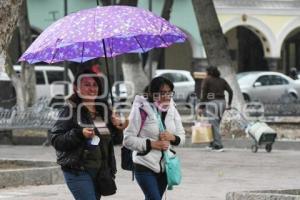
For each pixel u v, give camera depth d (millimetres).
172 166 13781
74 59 14023
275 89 63031
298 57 79500
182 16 71688
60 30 12914
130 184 23109
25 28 45875
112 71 55906
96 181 12711
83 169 12539
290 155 32656
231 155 32438
